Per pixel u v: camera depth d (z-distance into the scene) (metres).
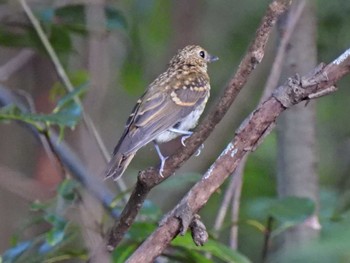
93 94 10.57
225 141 15.36
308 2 11.04
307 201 8.80
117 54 14.93
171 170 6.09
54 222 8.39
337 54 14.09
